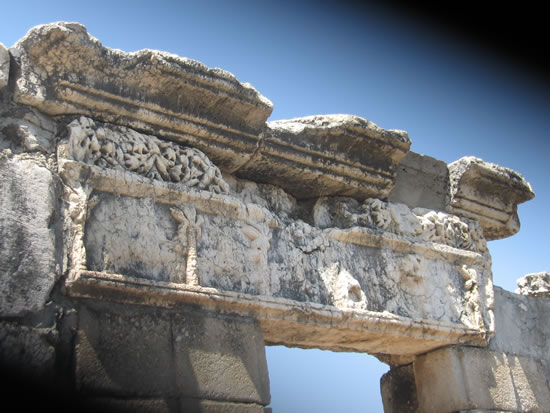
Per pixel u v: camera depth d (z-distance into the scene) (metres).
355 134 5.36
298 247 5.07
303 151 5.23
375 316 5.12
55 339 3.79
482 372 5.68
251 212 4.84
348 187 5.52
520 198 6.48
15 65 4.22
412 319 5.34
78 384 3.75
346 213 5.47
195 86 4.61
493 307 5.96
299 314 4.79
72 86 4.30
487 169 6.18
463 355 5.64
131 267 4.21
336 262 5.20
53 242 3.95
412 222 5.73
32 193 3.97
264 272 4.73
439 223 5.88
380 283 5.36
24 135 4.12
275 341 5.25
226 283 4.55
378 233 5.44
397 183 5.95
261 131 5.01
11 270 3.76
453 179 6.18
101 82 4.39
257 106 4.84
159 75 4.51
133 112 4.52
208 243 4.57
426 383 5.75
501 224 6.45
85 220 4.11
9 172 3.95
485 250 6.16
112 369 3.89
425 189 6.10
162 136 4.69
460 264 5.90
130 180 4.34
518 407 5.71
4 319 3.68
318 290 5.02
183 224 4.48
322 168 5.35
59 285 3.93
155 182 4.45
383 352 5.82
